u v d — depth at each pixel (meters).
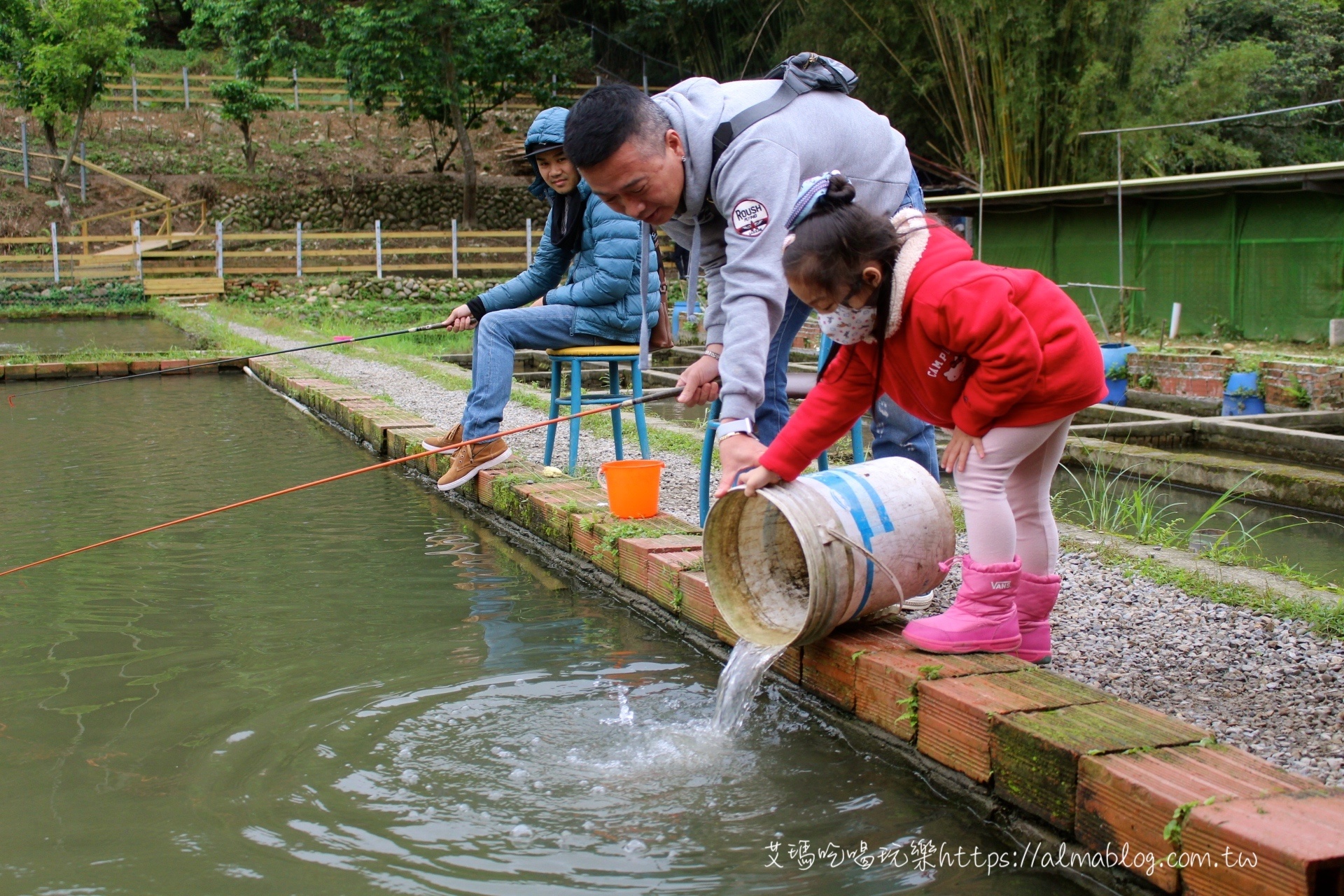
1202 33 19.02
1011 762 2.13
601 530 3.91
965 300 2.25
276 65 24.09
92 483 5.57
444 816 2.23
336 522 4.88
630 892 1.95
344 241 22.34
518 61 22.36
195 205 22.70
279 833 2.15
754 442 2.67
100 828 2.16
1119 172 11.55
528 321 4.90
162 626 3.41
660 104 2.76
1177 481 6.10
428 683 2.94
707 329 3.10
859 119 2.87
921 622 2.61
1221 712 2.48
